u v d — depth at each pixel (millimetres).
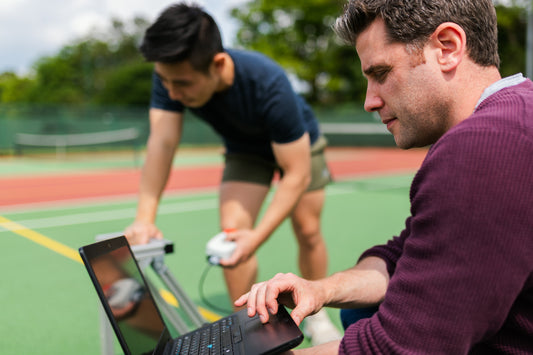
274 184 8891
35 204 6820
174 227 5258
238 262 1915
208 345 1203
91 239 4641
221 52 2021
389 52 1053
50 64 60875
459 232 868
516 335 993
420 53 1028
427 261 912
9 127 17734
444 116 1055
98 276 1154
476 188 858
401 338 922
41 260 3900
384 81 1087
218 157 17484
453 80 1031
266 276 3529
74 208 6488
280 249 4336
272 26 36094
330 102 36938
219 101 2193
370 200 7137
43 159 16312
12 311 2797
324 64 34875
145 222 2131
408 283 929
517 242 850
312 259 2732
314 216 2637
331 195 7648
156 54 1848
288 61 34781
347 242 4531
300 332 1057
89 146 19031
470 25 1013
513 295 877
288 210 2154
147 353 1231
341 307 1346
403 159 15844
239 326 1239
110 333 1523
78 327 2584
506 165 852
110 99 47469
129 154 18547
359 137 21922
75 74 61812
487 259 853
